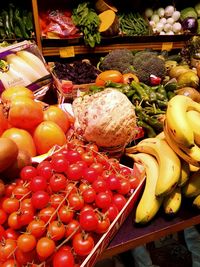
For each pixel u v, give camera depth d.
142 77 1.40
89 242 0.50
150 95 1.03
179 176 0.67
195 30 2.23
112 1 2.16
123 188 0.62
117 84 1.11
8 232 0.52
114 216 0.57
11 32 1.88
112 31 1.92
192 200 0.74
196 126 0.66
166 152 0.71
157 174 0.72
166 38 2.13
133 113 0.79
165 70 1.50
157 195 0.65
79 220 0.53
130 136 0.80
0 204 0.54
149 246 1.21
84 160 0.65
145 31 2.11
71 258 0.49
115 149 0.81
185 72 1.33
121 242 0.63
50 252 0.47
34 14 1.76
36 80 1.02
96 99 0.79
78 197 0.54
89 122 0.76
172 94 1.11
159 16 2.29
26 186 0.55
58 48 1.87
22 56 1.01
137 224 0.67
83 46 1.93
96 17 1.91
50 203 0.52
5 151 0.55
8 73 0.95
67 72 1.37
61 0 2.03
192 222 0.70
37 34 1.82
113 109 0.75
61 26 1.86
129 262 1.15
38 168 0.59
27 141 0.72
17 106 0.71
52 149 0.71
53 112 0.81
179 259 1.16
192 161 0.65
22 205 0.52
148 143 0.79
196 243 1.19
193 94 1.12
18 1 1.99
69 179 0.58
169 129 0.66
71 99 1.11
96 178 0.59
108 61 1.58
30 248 0.47
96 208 0.55
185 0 2.46
